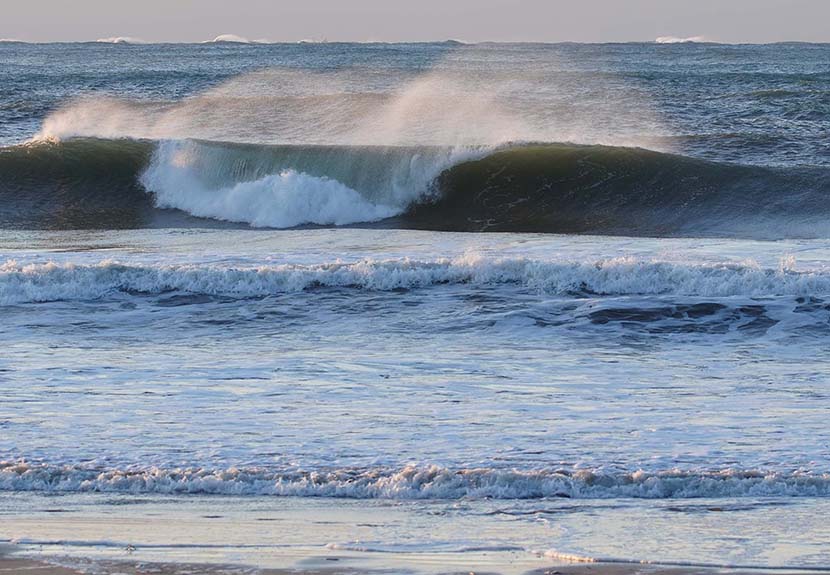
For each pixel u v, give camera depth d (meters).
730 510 28.23
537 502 29.02
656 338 50.66
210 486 29.97
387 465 31.66
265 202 92.81
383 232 86.12
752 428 35.56
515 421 36.53
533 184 96.50
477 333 52.00
